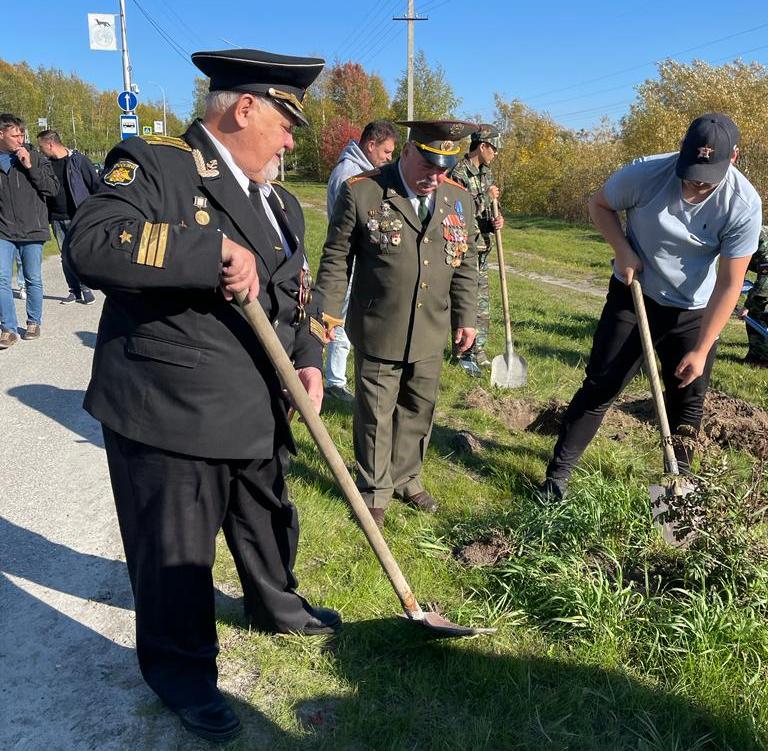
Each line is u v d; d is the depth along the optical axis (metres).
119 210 1.90
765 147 20.47
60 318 7.99
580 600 2.87
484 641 2.77
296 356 2.51
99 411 2.12
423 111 48.25
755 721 2.39
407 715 2.39
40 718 2.37
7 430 4.72
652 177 3.47
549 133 35.25
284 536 2.63
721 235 3.40
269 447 2.24
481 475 4.38
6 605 2.93
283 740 2.30
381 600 3.01
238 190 2.09
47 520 3.60
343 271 3.47
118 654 2.69
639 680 2.61
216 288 2.00
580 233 24.81
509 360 5.82
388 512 3.81
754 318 7.52
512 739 2.35
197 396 2.07
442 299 3.52
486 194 5.93
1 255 6.58
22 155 6.49
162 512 2.17
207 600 2.32
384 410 3.54
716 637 2.68
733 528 3.01
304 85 2.14
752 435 4.94
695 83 23.70
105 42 19.67
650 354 3.47
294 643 2.72
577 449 3.96
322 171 50.91
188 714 2.28
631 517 3.51
